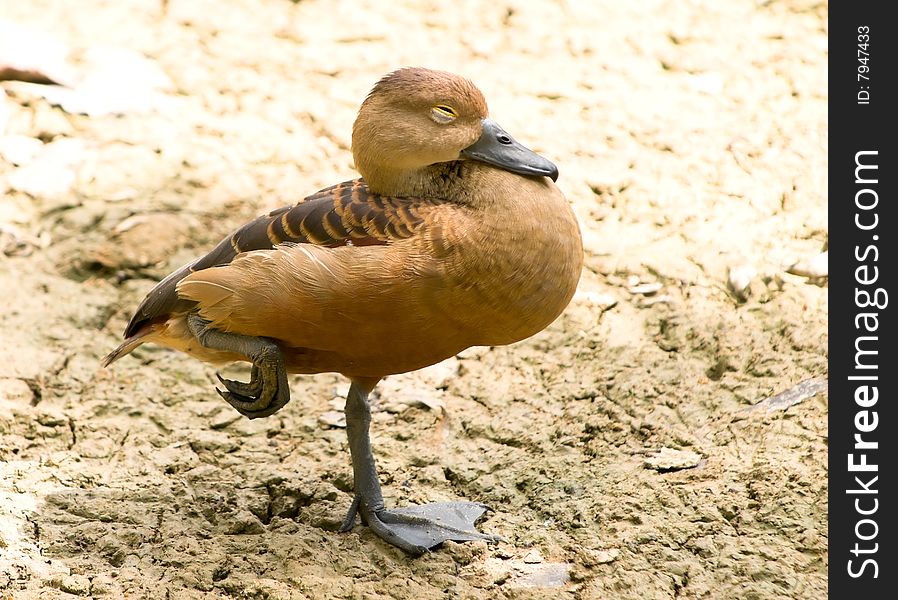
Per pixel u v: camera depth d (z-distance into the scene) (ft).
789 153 43.47
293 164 44.55
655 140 44.78
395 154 27.12
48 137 45.52
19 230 41.16
